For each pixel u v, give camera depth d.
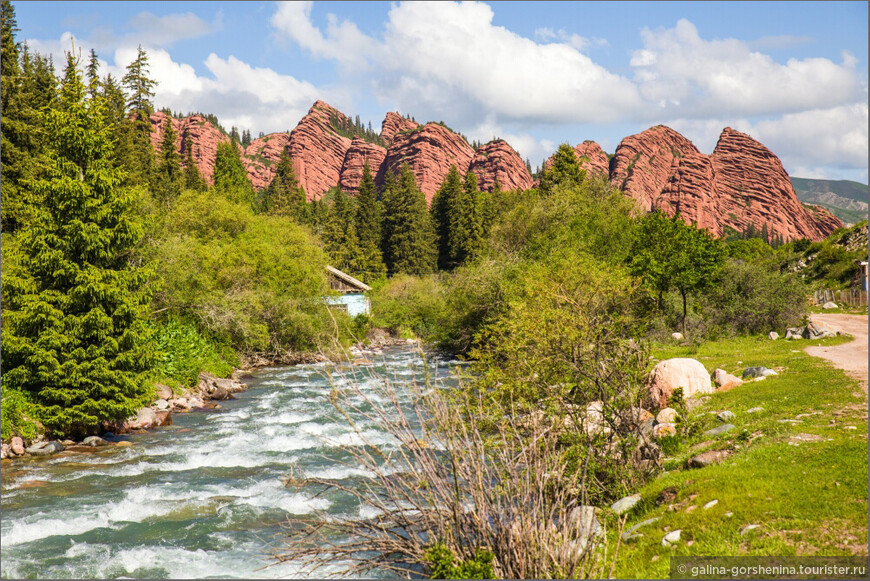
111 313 20.02
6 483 15.37
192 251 37.22
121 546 11.73
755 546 7.54
